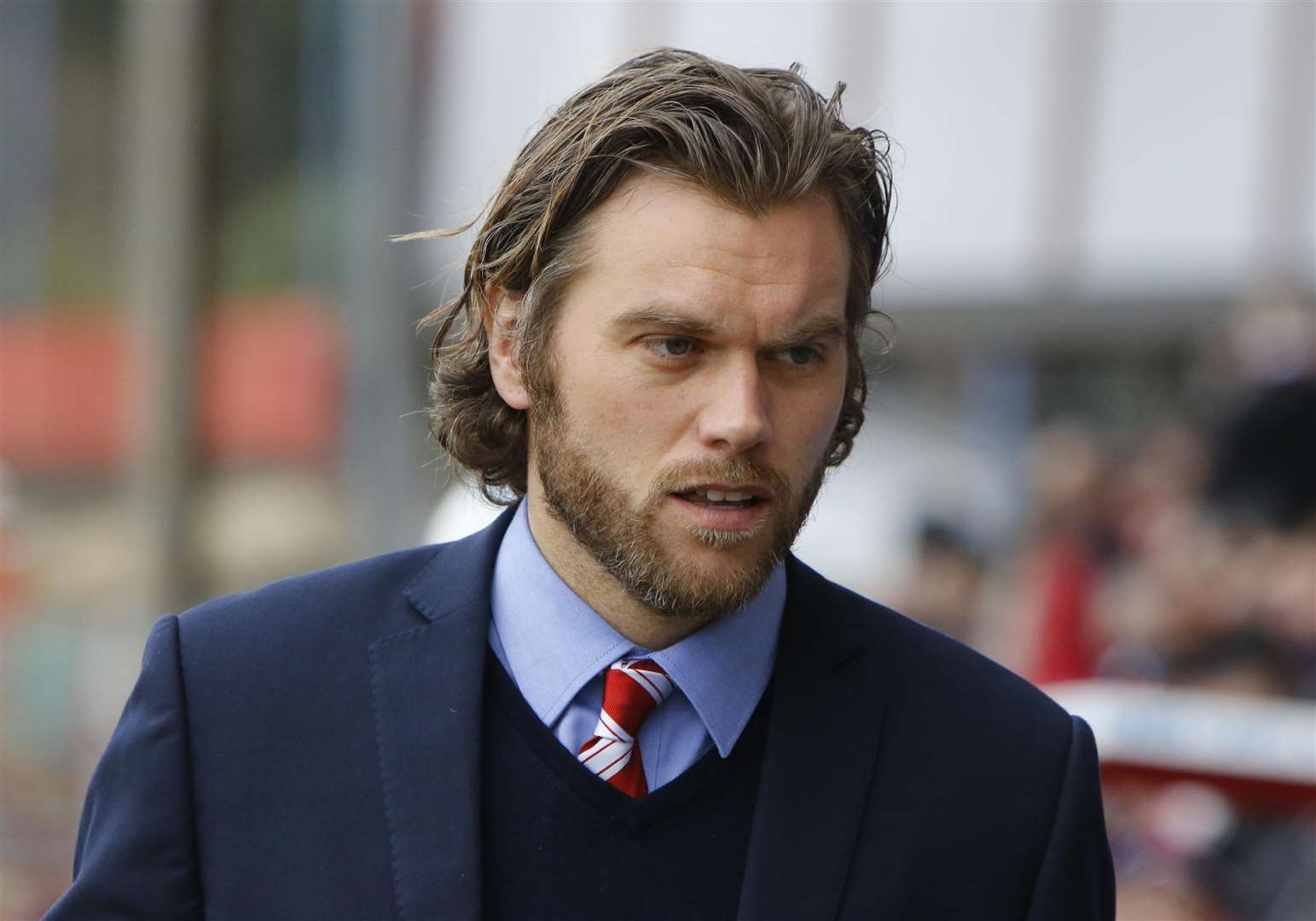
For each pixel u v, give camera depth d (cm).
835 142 663
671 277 635
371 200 3083
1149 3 2798
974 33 2944
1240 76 2723
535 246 686
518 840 669
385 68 3109
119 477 3244
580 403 660
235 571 3036
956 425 2845
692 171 638
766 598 714
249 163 3061
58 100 3588
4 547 2645
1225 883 989
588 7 3105
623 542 652
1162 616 1552
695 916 665
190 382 2956
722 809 683
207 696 700
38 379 3381
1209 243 2733
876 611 755
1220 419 1747
